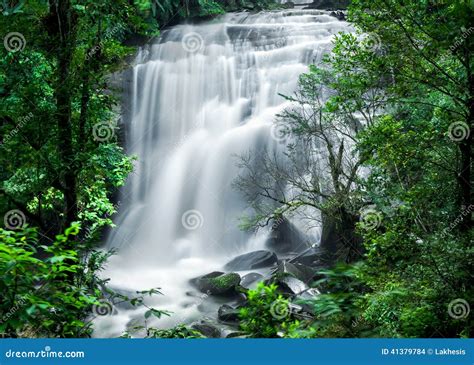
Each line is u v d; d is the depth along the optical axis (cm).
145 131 2647
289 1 4169
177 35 3097
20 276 405
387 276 717
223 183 2422
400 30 833
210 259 2238
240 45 3005
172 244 2339
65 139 735
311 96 1769
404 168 1043
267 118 2605
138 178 2512
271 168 1872
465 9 668
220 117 2712
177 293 1772
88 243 544
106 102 816
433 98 1001
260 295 446
